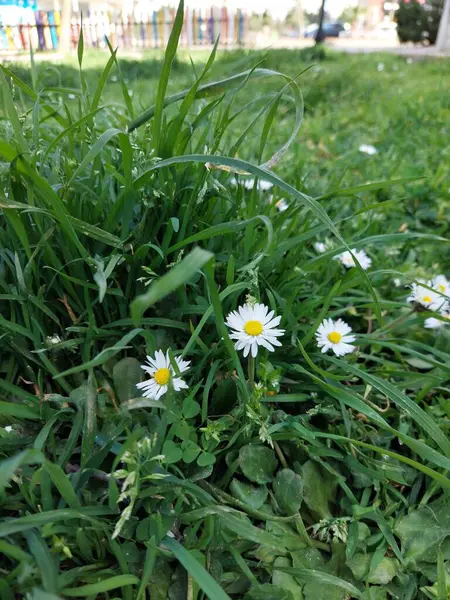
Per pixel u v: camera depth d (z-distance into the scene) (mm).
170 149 227
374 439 223
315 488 201
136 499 175
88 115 200
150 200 222
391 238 246
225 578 174
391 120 804
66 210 200
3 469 119
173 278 119
